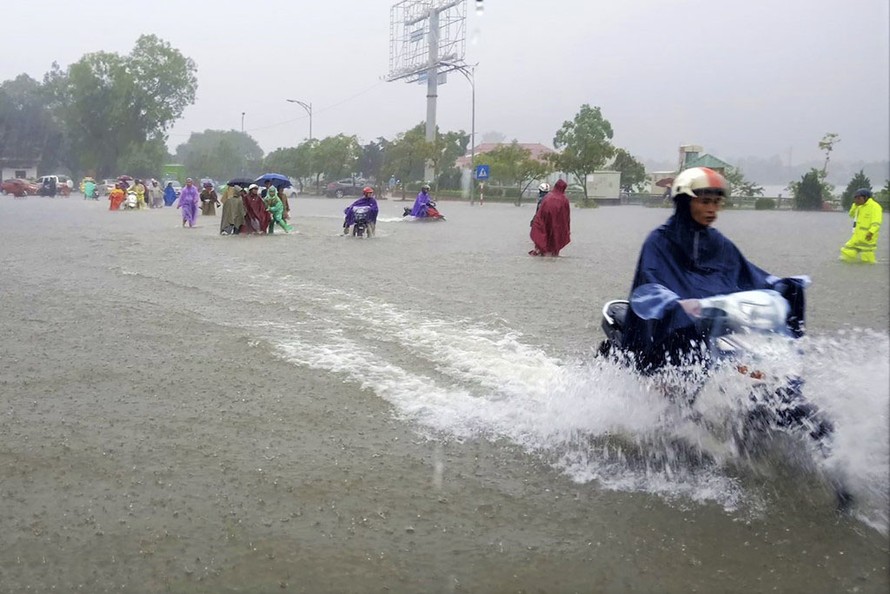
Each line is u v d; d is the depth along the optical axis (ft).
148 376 20.66
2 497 13.26
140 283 37.32
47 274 40.52
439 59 183.73
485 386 19.62
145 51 256.93
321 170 242.99
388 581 10.85
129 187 132.87
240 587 10.67
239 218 69.67
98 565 11.16
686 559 11.43
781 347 14.24
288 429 16.71
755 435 14.47
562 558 11.47
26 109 277.64
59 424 16.81
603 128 175.32
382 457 15.17
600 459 14.96
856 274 45.09
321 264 46.21
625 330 15.57
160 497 13.32
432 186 199.72
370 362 22.02
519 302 32.30
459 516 12.75
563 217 52.60
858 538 12.00
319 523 12.47
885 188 141.18
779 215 137.90
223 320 28.04
